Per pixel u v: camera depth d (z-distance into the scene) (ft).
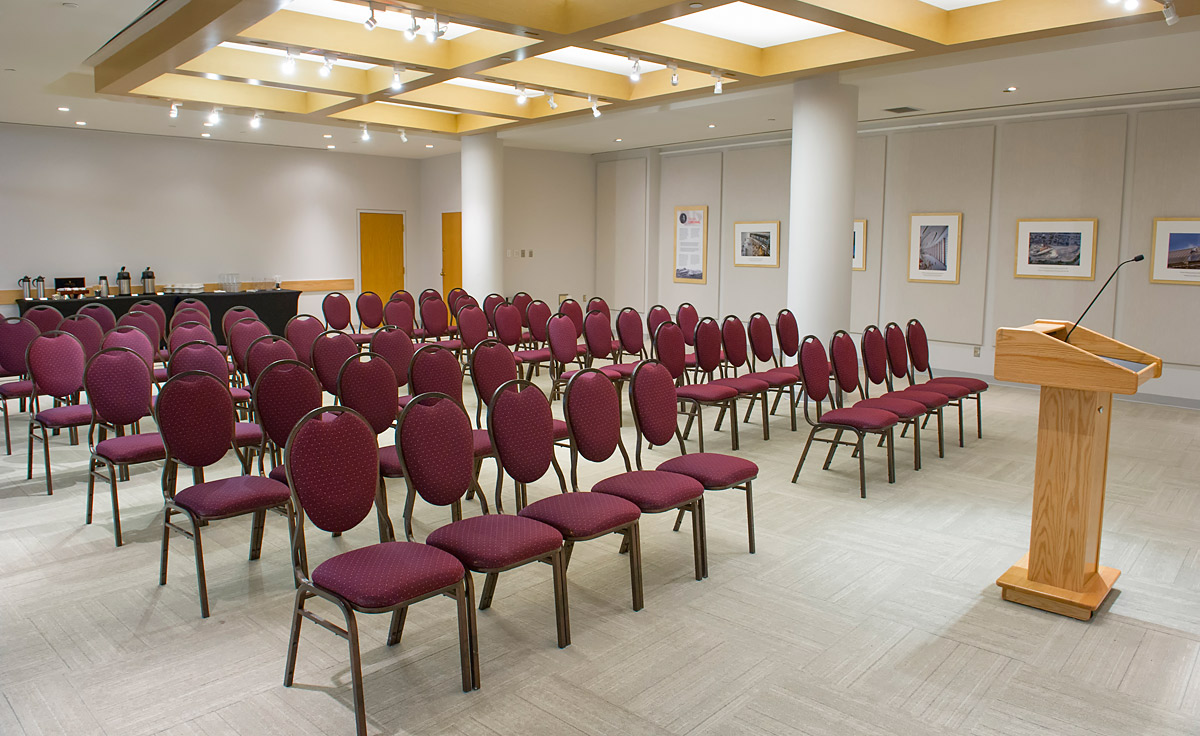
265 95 30.35
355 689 8.87
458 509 14.01
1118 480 18.99
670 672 10.36
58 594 12.66
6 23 19.43
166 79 27.81
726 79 25.48
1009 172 30.81
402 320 30.48
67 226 37.99
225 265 42.78
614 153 46.26
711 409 26.45
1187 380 27.48
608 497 12.09
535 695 9.80
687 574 13.44
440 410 11.30
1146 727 9.22
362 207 47.52
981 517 16.26
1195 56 21.91
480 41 22.52
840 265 26.02
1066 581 12.11
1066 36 20.13
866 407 18.57
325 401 26.55
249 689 9.96
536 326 29.07
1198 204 26.78
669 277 44.24
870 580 13.25
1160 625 11.71
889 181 34.06
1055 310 30.19
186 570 13.58
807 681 10.16
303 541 10.56
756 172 39.52
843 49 23.02
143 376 16.42
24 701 9.70
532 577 13.35
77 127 37.29
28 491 17.74
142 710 9.51
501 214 38.55
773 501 17.21
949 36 20.89
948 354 33.12
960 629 11.57
